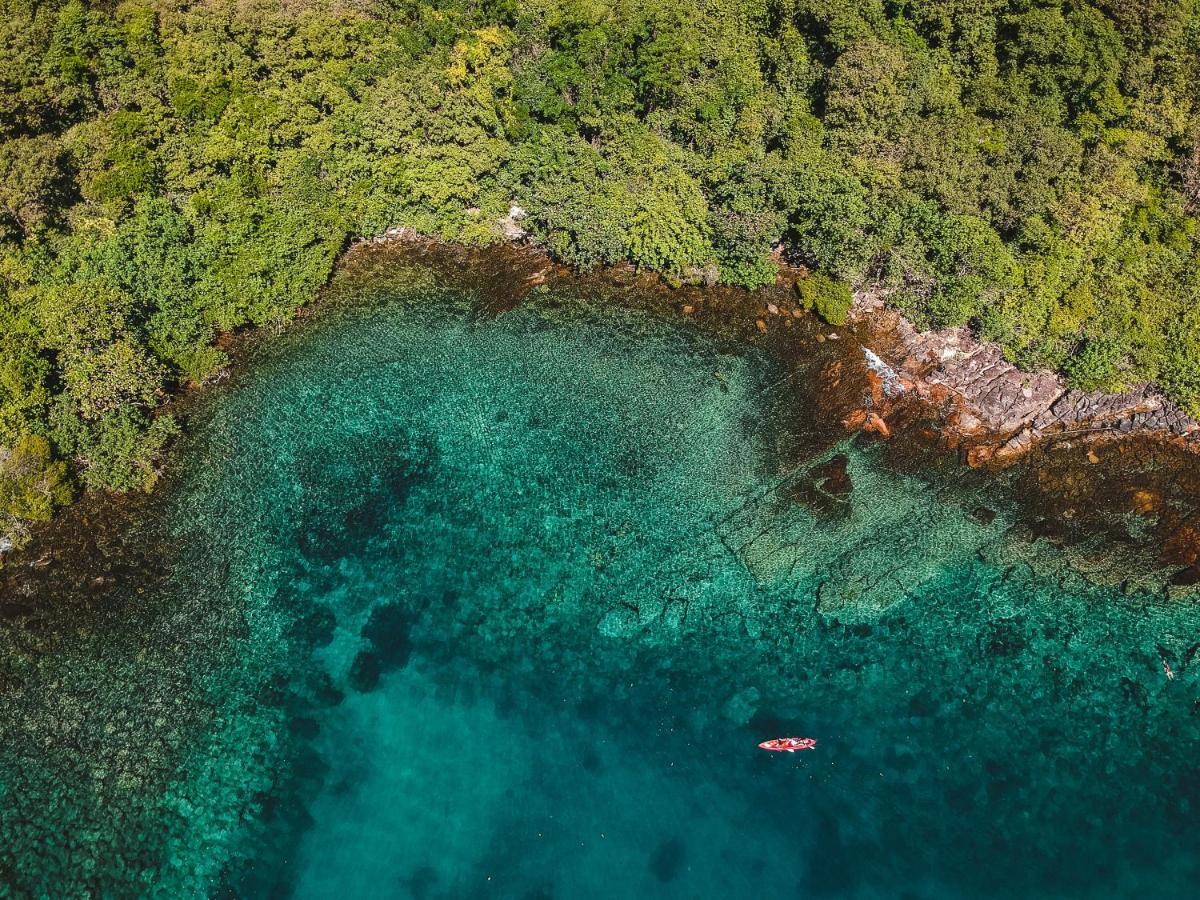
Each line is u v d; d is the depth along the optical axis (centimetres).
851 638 4119
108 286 4650
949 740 3866
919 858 3531
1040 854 3566
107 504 4366
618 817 3588
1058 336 5103
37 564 4134
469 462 4666
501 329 5319
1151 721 3950
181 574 4166
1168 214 5331
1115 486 4697
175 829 3469
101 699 3744
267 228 5247
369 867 3431
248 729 3750
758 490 4556
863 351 5238
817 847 3547
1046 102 5456
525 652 4050
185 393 4869
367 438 4734
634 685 3959
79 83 4928
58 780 3509
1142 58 5319
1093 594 4281
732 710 3903
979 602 4241
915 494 4606
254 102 5228
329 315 5328
